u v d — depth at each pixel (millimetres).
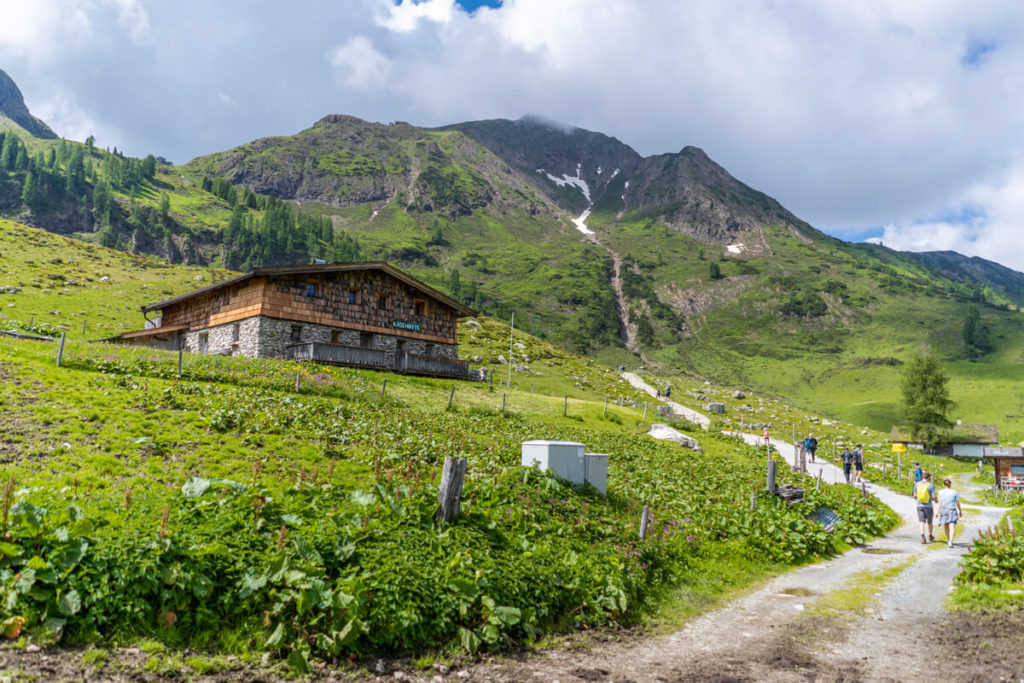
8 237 115375
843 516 25750
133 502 10297
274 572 8977
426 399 42625
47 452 16484
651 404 96562
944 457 94750
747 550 18453
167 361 32969
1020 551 14820
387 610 9219
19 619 7492
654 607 12992
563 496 17719
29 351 28547
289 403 28156
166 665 7551
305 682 7848
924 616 12664
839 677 9352
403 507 12008
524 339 128500
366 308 54594
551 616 11211
